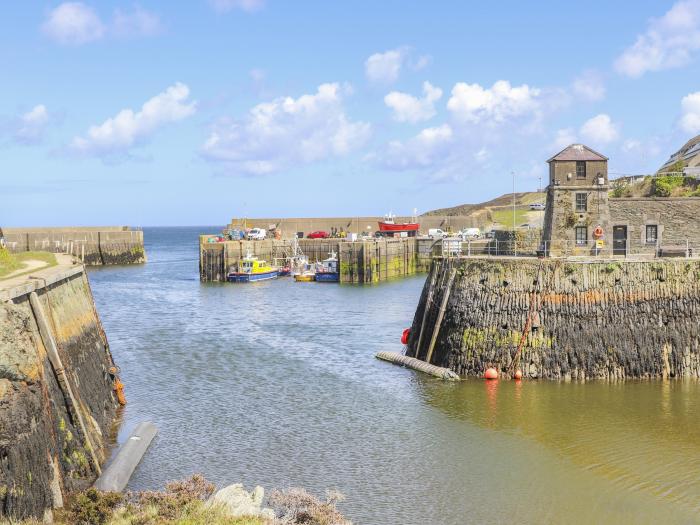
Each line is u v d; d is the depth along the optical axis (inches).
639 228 2050.9
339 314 3161.9
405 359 2032.5
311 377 1943.9
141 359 2197.3
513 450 1362.0
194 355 2255.2
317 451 1378.0
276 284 4596.5
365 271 4606.3
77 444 1184.8
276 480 1242.0
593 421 1503.4
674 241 2042.3
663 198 2048.5
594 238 2037.4
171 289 4315.9
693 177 3085.6
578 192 2042.3
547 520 1085.1
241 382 1902.1
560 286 1804.9
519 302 1823.3
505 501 1150.3
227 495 1075.9
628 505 1131.3
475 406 1621.6
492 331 1840.6
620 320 1787.6
